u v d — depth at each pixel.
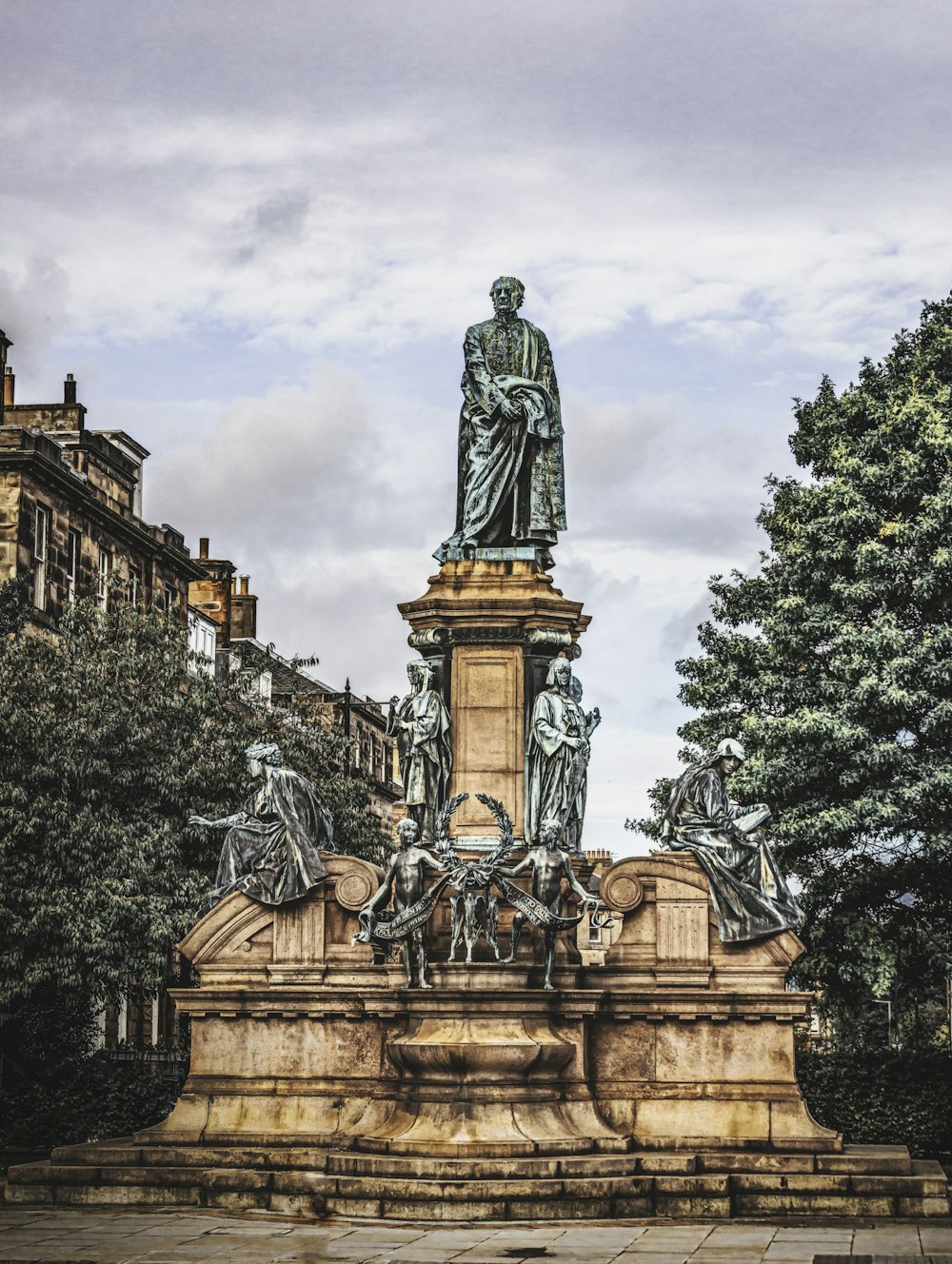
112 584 56.19
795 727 36.47
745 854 26.81
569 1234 21.42
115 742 39.41
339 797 45.16
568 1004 25.45
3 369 56.78
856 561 37.88
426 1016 25.11
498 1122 24.23
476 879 25.30
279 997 26.58
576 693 27.91
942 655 37.22
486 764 27.61
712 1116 25.67
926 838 36.47
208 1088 26.64
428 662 28.23
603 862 30.27
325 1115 26.22
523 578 28.16
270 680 55.41
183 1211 23.78
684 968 26.22
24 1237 21.30
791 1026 25.98
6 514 50.38
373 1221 22.44
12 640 41.38
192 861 40.97
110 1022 50.47
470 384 29.16
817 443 41.22
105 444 59.38
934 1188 23.55
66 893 36.19
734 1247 20.45
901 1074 35.66
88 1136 33.31
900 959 39.12
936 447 37.31
